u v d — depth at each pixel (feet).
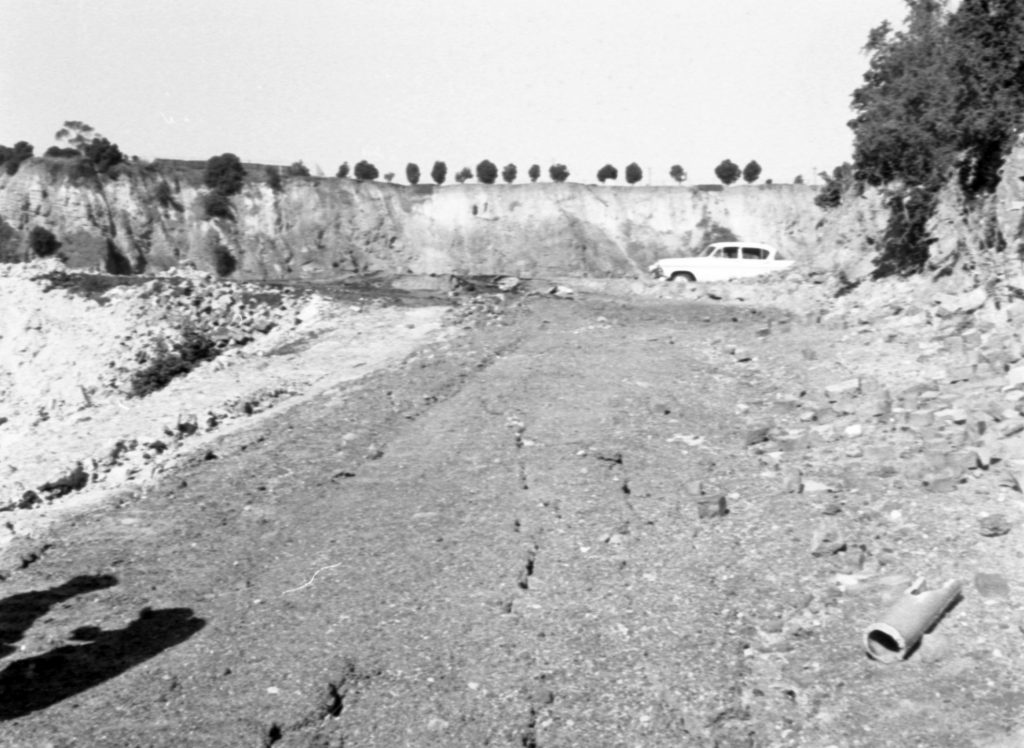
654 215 307.58
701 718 22.41
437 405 48.44
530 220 305.94
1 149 286.66
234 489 38.24
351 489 37.45
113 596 29.43
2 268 80.02
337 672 24.44
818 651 24.57
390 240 301.43
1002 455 33.19
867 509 31.24
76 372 66.74
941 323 52.70
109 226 276.62
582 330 65.72
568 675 24.17
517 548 30.91
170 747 21.83
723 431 41.37
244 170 300.40
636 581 28.63
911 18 67.56
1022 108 61.98
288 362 64.49
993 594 25.40
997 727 21.06
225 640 26.37
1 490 41.91
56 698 24.00
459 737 22.07
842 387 43.91
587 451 39.19
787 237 299.38
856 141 68.54
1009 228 58.95
